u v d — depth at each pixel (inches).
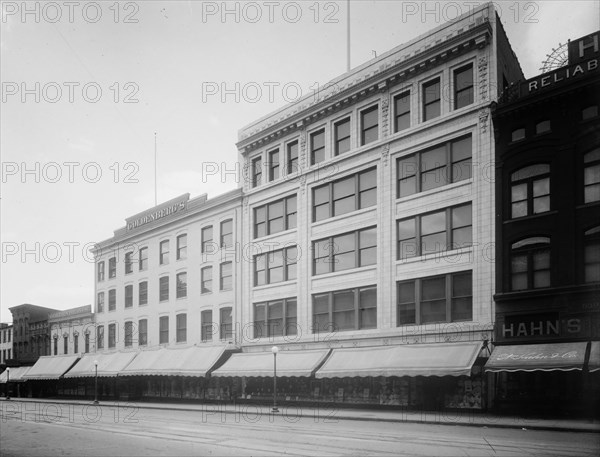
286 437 741.3
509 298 1032.2
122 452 629.3
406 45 1269.7
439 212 1176.8
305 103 1493.6
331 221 1380.4
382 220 1263.5
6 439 774.5
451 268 1131.3
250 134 1653.5
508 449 603.5
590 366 875.4
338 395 1294.3
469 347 1040.8
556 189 1008.2
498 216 1074.1
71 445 698.8
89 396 2218.3
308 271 1413.6
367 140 1338.6
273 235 1533.0
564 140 1007.0
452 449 605.9
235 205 1667.1
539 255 1023.0
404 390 1171.9
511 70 1251.2
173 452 620.7
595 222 958.4
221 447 652.7
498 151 1090.7
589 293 941.8
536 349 962.7
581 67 1007.6
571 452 579.8
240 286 1616.6
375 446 636.7
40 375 2311.8
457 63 1175.6
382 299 1238.9
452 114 1164.5
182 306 1824.6
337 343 1310.3
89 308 2352.4
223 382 1612.9
